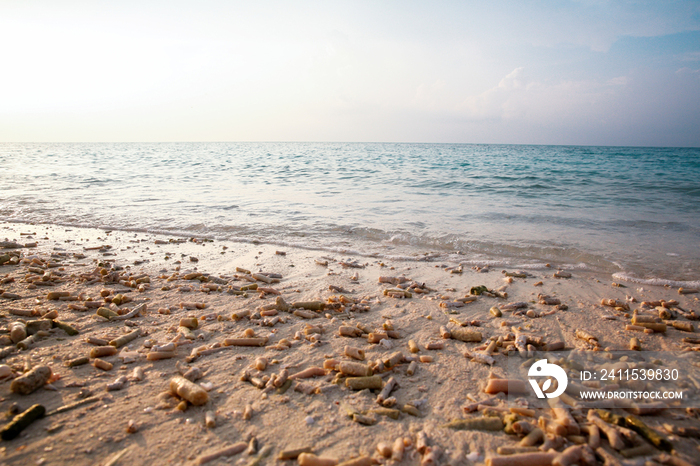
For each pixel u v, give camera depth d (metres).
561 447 2.38
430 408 2.80
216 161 39.47
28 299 4.84
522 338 3.76
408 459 2.28
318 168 29.72
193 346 3.73
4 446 2.29
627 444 2.39
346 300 4.95
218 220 10.20
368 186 17.98
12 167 29.16
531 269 6.67
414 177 22.03
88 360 3.33
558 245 7.80
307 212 11.34
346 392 2.96
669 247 7.67
